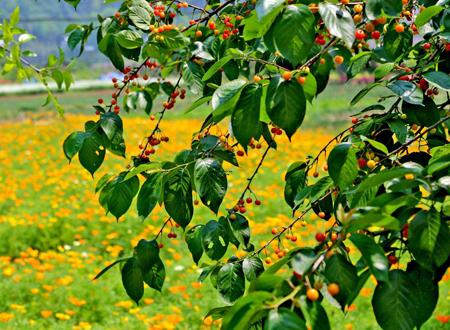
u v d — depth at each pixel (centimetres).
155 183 195
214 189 193
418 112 196
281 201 905
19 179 1077
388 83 190
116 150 206
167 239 737
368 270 166
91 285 563
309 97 174
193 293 558
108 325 493
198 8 237
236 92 173
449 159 170
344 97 2808
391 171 163
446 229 163
